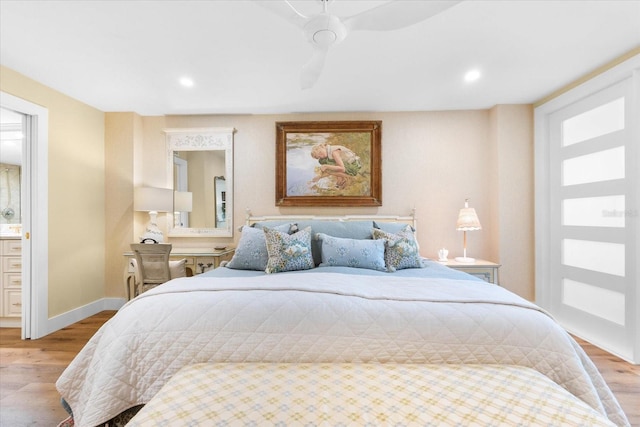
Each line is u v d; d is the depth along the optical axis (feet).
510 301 4.75
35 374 7.09
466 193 11.91
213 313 4.56
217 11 6.17
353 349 4.28
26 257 9.25
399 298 4.83
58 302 9.97
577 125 9.68
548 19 6.48
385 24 4.72
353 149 12.00
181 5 5.98
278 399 3.29
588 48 7.62
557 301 10.46
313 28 4.58
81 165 10.88
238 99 10.83
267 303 4.68
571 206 9.95
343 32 4.72
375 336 4.33
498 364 4.16
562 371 4.11
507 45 7.47
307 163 12.08
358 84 9.63
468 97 10.69
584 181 9.46
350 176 12.01
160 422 2.95
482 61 8.24
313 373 3.82
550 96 10.46
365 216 11.85
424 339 4.30
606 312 8.72
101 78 9.12
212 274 7.90
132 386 4.27
